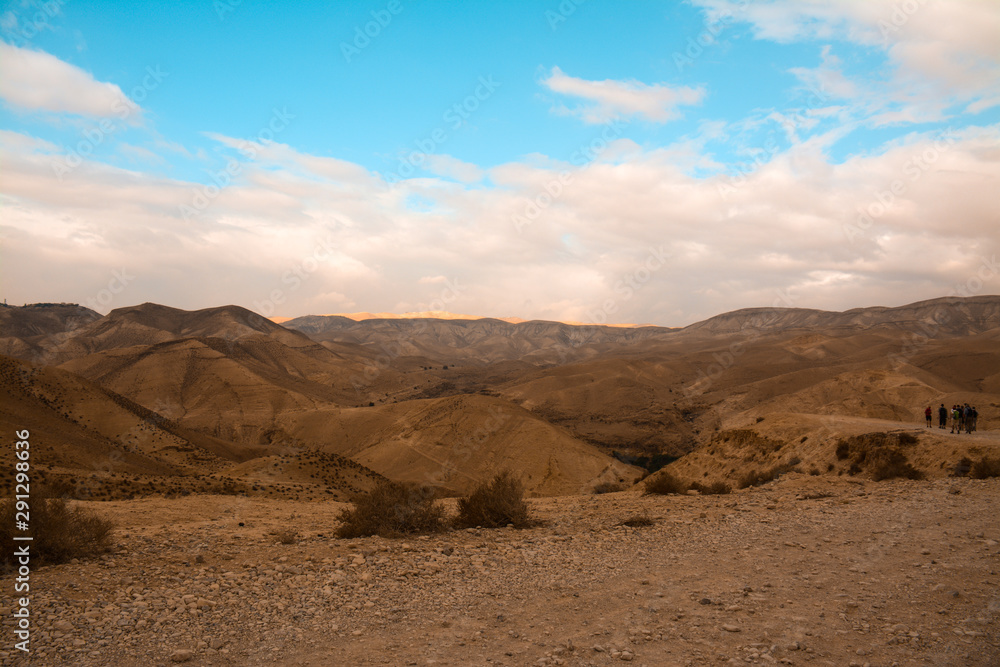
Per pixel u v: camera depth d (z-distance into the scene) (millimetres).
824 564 8883
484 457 102500
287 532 12398
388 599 7449
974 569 8195
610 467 95938
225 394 187875
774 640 5820
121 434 77125
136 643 5895
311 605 7164
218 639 6000
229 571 8977
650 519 13578
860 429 32125
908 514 13102
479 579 8438
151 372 199875
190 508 18266
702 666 5215
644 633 6086
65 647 5750
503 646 5828
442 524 13320
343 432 144875
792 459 32438
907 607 6711
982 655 5289
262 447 99625
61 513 9961
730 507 15812
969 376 185875
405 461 104812
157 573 8812
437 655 5594
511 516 13695
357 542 11516
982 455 22422
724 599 7203
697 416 166750
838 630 6043
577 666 5258
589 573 8711
